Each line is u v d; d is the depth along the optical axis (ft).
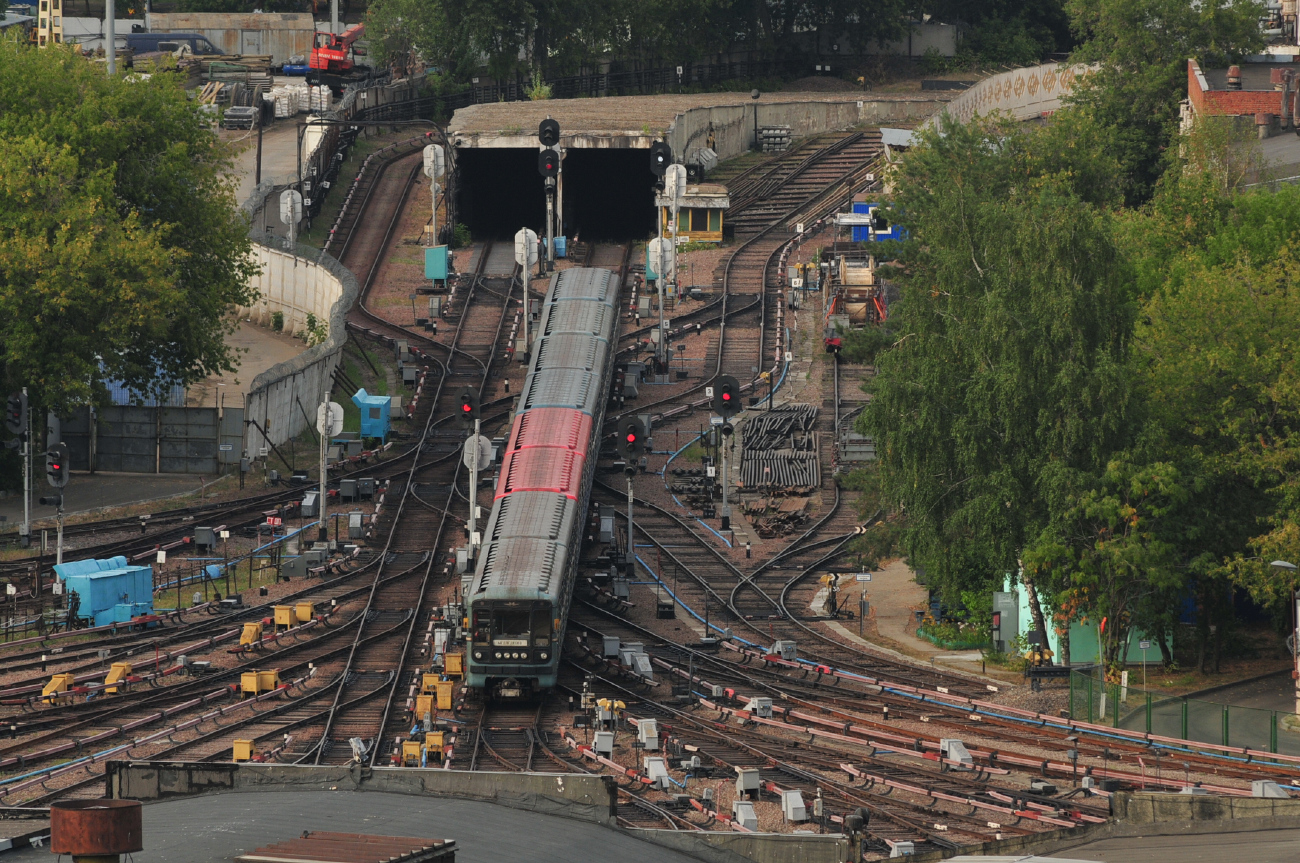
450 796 483.92
